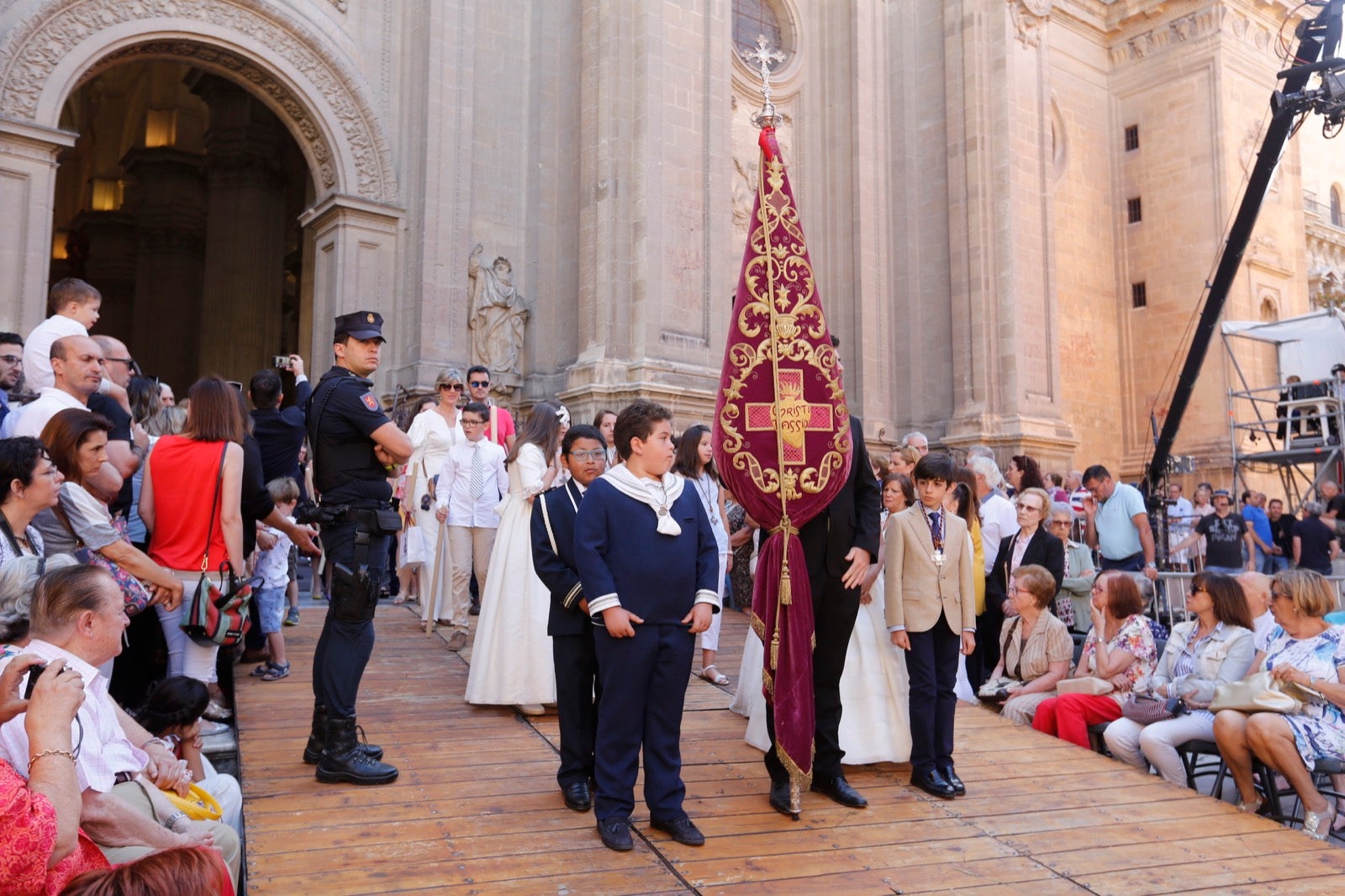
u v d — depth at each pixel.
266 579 6.66
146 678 5.88
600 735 4.20
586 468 4.88
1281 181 24.92
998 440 18.28
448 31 15.02
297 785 4.64
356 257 14.43
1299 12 24.67
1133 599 6.79
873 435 18.62
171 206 22.11
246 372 19.88
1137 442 24.08
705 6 15.57
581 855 3.98
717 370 14.74
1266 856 4.39
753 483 4.56
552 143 15.62
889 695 5.48
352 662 4.77
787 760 4.39
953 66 19.56
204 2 13.38
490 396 14.84
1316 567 13.51
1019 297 18.88
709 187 15.12
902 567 5.12
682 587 4.23
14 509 4.17
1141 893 3.93
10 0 11.84
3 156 11.59
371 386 4.74
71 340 5.14
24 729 3.03
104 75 23.31
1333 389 17.69
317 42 14.26
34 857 2.64
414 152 14.90
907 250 19.62
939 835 4.44
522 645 6.04
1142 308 24.31
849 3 19.59
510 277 15.34
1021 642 7.15
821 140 19.72
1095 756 5.86
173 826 3.47
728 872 3.90
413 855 3.91
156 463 5.03
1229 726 5.49
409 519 9.12
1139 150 24.67
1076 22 24.64
